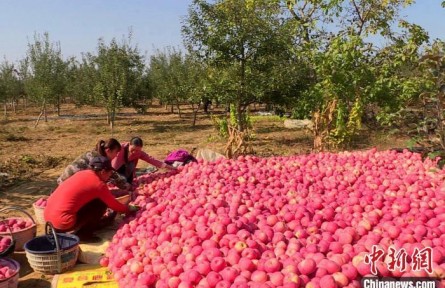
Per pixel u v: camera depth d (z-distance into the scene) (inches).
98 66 594.2
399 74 306.2
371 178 171.6
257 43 339.6
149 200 160.2
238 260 105.4
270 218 126.9
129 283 112.0
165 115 768.9
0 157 340.5
